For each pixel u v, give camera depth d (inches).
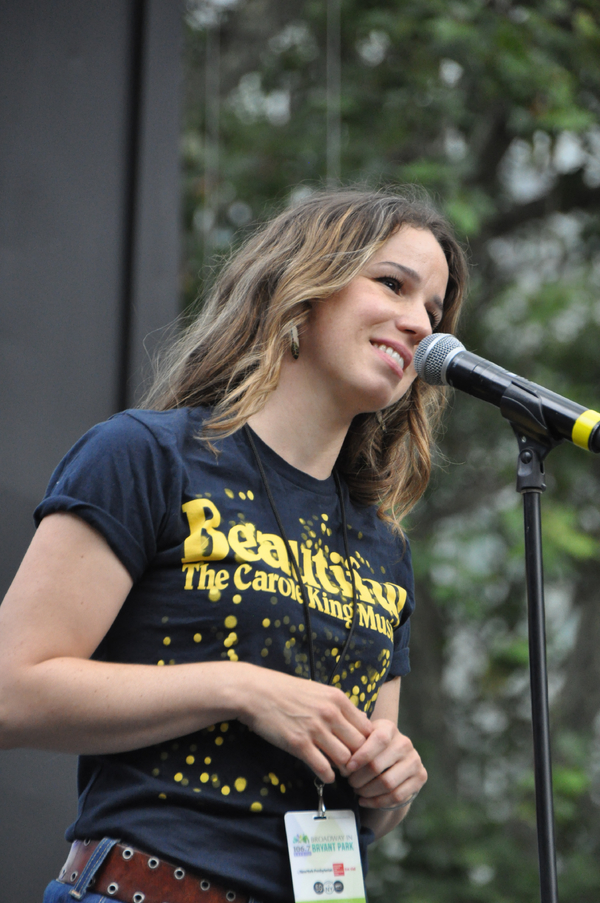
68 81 374.3
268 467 229.1
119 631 208.2
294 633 211.5
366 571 238.5
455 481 989.2
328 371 233.1
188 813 195.9
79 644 195.9
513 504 986.1
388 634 235.1
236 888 193.6
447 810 971.3
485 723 1069.1
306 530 227.0
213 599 205.0
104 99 379.9
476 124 947.3
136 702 189.2
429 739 1026.1
